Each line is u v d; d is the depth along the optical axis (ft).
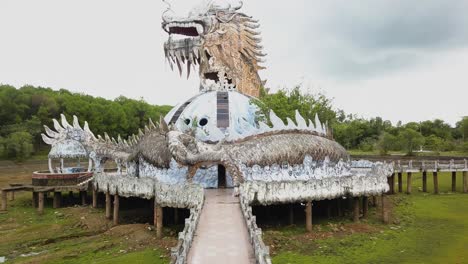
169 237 101.96
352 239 99.96
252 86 172.55
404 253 90.17
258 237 54.13
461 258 86.94
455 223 117.39
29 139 267.39
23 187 143.33
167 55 176.55
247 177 108.17
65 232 114.01
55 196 146.61
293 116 157.89
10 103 286.87
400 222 117.91
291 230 105.40
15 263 89.81
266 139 115.03
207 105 149.48
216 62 165.58
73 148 160.86
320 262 83.92
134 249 95.55
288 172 111.96
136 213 131.34
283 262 83.71
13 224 124.47
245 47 170.30
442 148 296.71
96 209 139.13
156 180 109.60
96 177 136.87
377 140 318.86
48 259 90.99
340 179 109.70
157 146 123.85
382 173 121.29
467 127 329.31
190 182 104.73
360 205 136.87
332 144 126.93
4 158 262.67
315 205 124.47
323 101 185.57
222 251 57.26
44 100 301.63
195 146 111.34
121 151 152.05
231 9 170.71
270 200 99.19
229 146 111.65
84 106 299.17
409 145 271.28
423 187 175.94
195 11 171.32
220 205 89.61
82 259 90.63
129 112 330.75
